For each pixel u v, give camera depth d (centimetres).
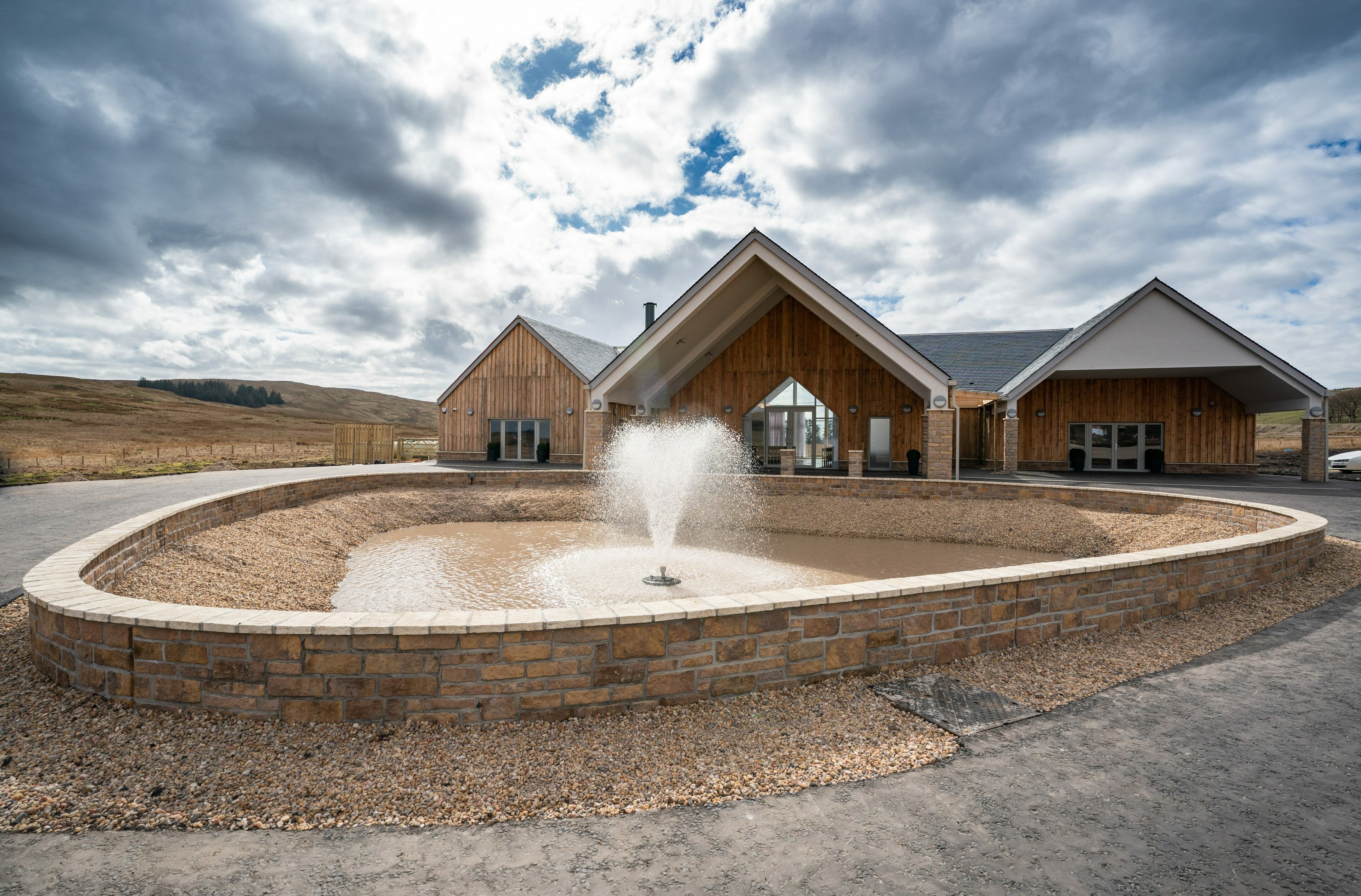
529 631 395
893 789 329
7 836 287
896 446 2469
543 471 1819
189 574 759
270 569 895
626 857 274
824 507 1548
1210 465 2370
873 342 1902
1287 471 2512
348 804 315
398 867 268
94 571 570
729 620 434
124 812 306
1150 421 2431
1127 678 480
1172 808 310
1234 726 401
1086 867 265
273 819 302
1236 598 698
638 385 2392
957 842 283
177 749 362
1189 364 2058
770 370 2581
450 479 1723
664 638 419
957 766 352
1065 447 2519
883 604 480
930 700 438
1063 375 2394
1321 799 318
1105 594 582
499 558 1137
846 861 270
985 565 1122
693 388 2648
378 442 3338
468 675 391
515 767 350
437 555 1155
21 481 1828
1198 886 254
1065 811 307
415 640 387
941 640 503
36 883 256
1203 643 558
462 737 380
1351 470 2241
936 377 1872
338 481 1467
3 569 765
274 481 1847
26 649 497
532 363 2989
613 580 977
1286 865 267
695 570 1052
